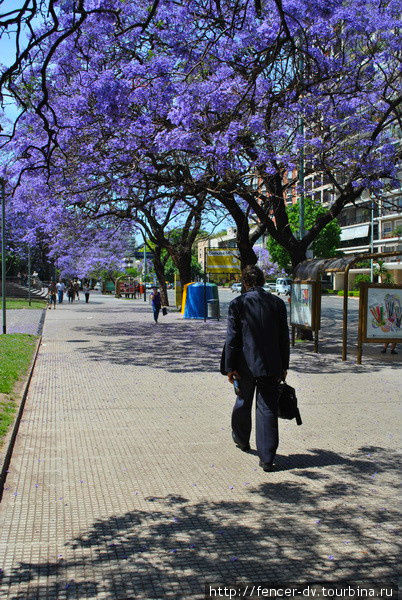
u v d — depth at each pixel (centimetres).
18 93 603
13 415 729
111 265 5506
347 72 1395
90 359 1318
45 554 380
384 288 1246
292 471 550
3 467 531
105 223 2447
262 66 637
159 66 1039
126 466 565
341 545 392
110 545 392
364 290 1243
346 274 1280
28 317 2742
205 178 1398
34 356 1312
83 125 1221
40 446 631
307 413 789
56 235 2417
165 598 326
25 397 867
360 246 6556
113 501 474
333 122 1418
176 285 3688
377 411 801
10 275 6044
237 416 603
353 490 499
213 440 657
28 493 491
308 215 5762
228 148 1176
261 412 561
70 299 4741
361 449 621
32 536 407
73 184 1462
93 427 713
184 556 376
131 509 457
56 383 1013
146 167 1336
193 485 512
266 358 553
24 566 363
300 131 1508
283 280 6738
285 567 361
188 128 1105
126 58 1149
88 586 339
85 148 1278
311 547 388
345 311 1287
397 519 437
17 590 334
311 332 1705
